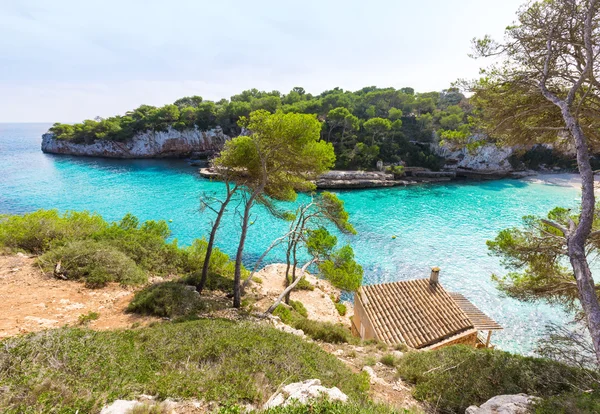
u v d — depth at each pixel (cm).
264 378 597
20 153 10069
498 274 2792
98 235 1634
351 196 5553
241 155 1275
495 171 7194
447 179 7038
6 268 1217
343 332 1322
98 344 614
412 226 4019
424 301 1600
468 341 1445
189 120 9319
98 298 1130
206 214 4200
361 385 709
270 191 1473
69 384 468
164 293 1152
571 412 508
